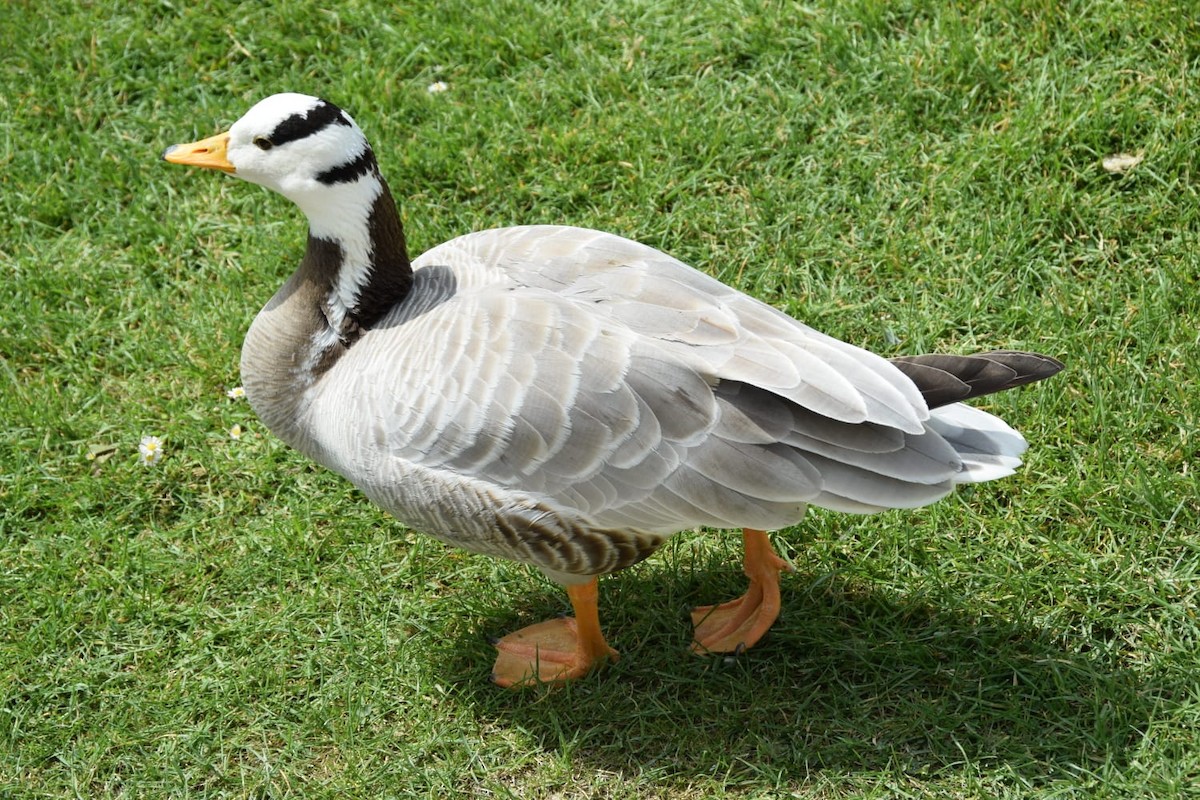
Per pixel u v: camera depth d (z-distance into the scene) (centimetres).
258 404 690
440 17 1083
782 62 1005
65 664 730
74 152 1034
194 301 926
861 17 1013
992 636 689
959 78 959
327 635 732
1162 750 619
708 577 744
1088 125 915
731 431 595
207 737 688
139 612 752
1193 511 727
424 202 968
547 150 984
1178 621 680
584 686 696
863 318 862
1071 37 970
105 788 668
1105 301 838
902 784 628
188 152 667
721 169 957
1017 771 628
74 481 827
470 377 607
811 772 643
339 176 645
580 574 652
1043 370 606
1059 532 730
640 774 649
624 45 1043
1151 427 768
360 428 634
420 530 668
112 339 914
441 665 717
